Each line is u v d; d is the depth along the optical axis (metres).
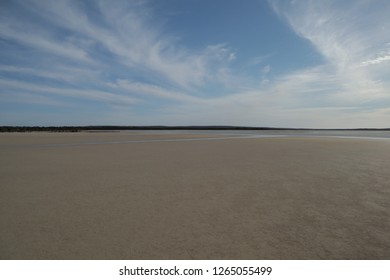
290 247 3.92
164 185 7.46
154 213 5.28
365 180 7.95
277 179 8.16
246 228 4.57
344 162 11.42
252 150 16.83
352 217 5.00
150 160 12.22
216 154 14.59
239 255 3.73
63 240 4.14
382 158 12.68
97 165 10.77
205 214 5.22
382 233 4.32
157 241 4.12
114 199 6.17
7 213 5.27
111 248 3.91
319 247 3.91
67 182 7.82
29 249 3.88
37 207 5.62
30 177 8.48
